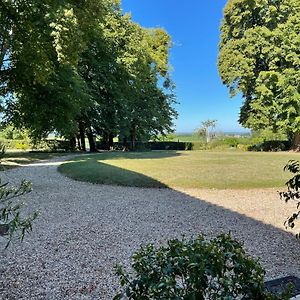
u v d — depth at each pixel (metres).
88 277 3.09
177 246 1.84
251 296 1.71
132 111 23.17
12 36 8.74
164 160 13.42
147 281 1.73
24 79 11.20
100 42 18.98
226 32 21.98
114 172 9.96
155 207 6.29
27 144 23.73
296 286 2.77
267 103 19.23
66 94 12.59
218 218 5.52
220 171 10.23
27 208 6.03
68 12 8.84
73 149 22.97
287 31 18.27
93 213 5.75
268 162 12.53
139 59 21.30
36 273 3.18
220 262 1.70
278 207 6.39
